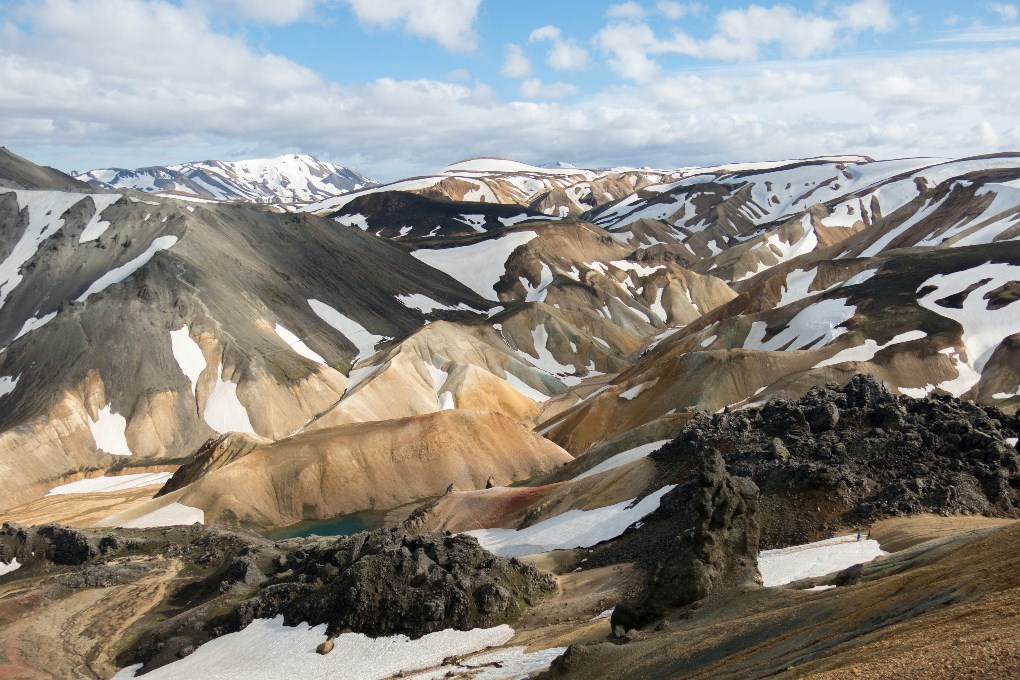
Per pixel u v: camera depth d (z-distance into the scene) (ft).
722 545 172.96
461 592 202.08
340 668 187.73
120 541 306.55
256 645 205.05
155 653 216.95
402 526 320.50
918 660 80.23
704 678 112.47
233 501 372.79
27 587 269.85
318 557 241.96
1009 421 241.14
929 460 214.69
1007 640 77.92
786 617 125.90
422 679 166.71
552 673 144.56
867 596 118.52
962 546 130.82
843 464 213.66
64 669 217.97
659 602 161.99
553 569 231.09
